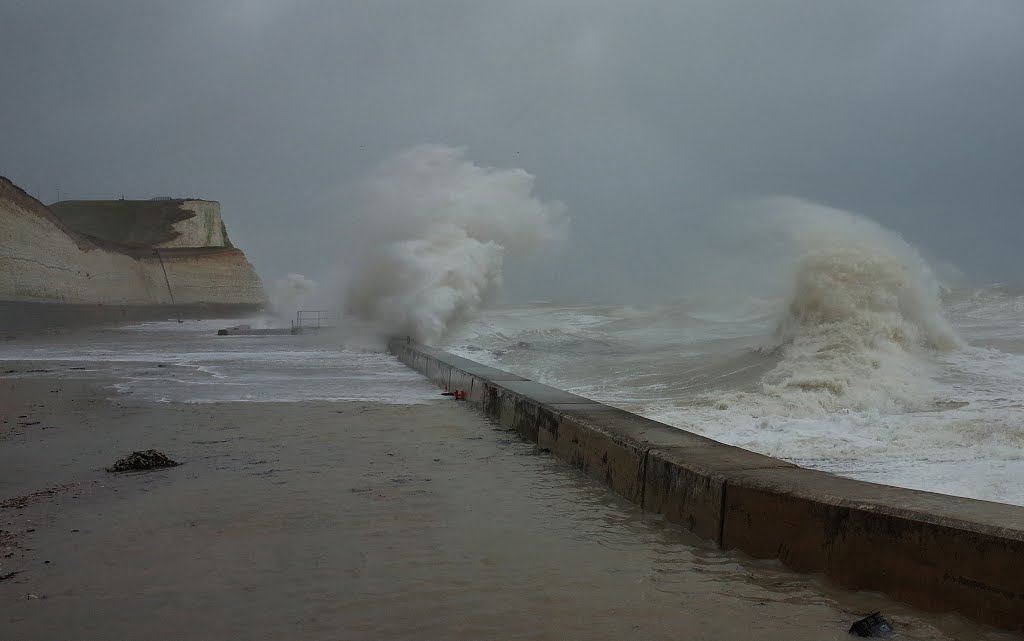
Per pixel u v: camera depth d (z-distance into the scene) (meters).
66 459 6.37
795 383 9.50
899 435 6.81
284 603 3.31
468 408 9.47
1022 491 4.89
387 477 5.79
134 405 9.52
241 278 70.31
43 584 3.54
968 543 2.97
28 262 44.19
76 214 85.38
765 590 3.45
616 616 3.18
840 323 11.88
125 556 3.94
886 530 3.28
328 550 4.05
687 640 2.94
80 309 41.03
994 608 2.87
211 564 3.82
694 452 4.84
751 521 3.95
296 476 5.79
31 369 14.17
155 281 61.09
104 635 2.98
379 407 9.45
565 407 6.87
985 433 6.65
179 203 85.88
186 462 6.27
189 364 15.30
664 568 3.78
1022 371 10.21
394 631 3.03
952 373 10.30
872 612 3.14
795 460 6.07
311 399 10.16
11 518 4.65
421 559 3.91
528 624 3.10
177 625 3.08
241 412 8.98
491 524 4.57
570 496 5.27
